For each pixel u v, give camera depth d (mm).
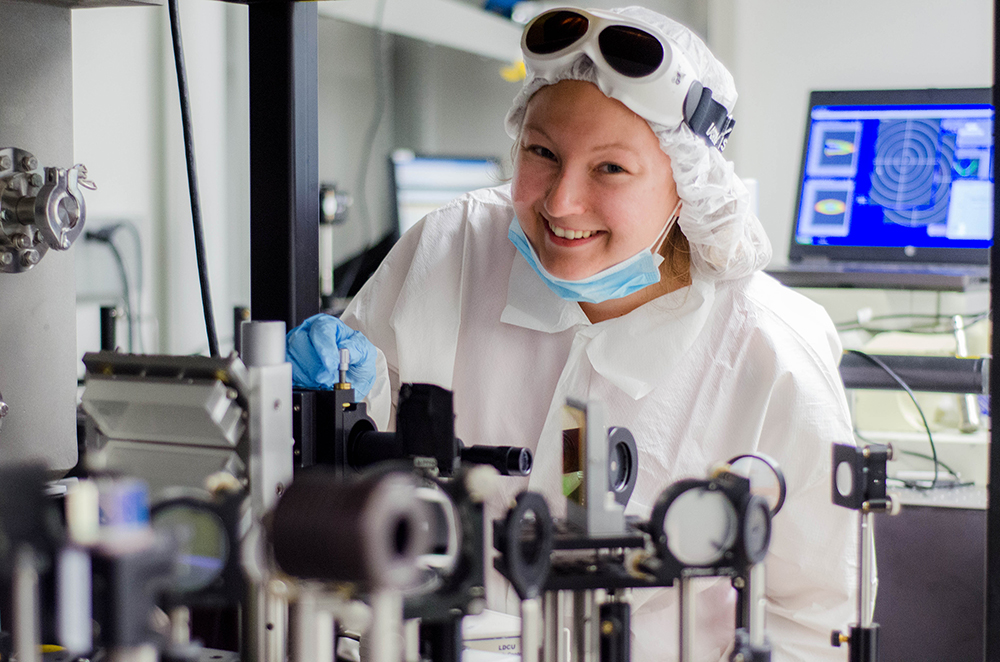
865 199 2416
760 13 3400
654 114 1160
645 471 1279
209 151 2764
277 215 1237
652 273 1260
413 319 1426
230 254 2918
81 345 2365
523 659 649
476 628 924
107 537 508
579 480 754
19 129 1121
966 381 1888
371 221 3119
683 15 3473
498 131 3291
